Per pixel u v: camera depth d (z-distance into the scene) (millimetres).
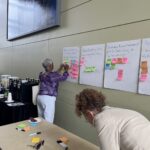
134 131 1154
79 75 2930
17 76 5121
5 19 5871
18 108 3359
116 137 1154
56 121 3451
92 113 1339
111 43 2441
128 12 2250
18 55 5070
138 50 2137
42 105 3166
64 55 3242
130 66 2217
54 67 3529
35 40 4207
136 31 2172
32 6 4121
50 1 3457
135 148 1108
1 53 6188
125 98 2281
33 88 3455
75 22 3018
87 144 1702
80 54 2916
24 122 2219
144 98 2088
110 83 2449
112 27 2439
